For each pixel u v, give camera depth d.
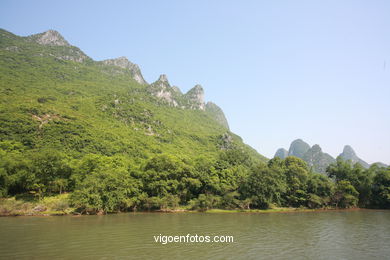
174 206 82.38
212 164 101.81
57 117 144.75
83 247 35.22
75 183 82.06
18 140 111.31
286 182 95.25
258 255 32.69
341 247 37.09
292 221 60.94
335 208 93.75
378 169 104.62
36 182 74.50
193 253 33.06
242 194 87.44
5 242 37.78
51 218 62.28
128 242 38.38
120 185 74.75
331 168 111.62
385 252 34.66
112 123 190.25
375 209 93.69
